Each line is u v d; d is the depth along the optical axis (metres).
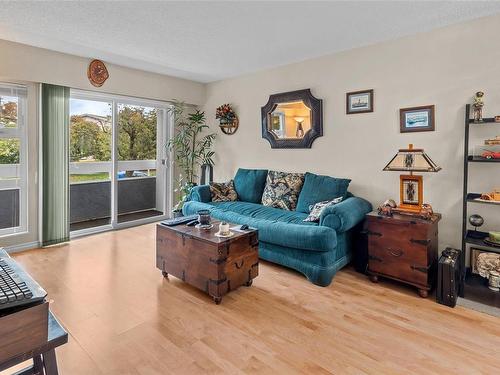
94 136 4.35
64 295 2.47
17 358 0.84
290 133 4.05
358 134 3.46
